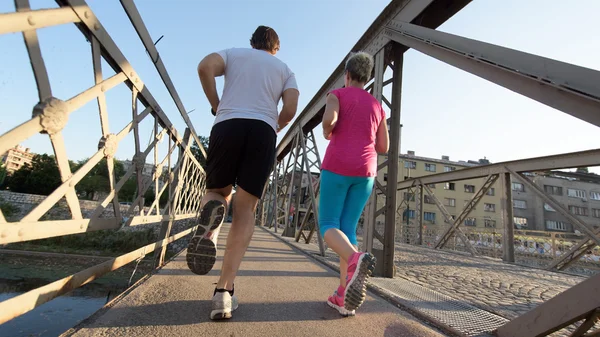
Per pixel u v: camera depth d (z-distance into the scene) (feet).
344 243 5.72
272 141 5.84
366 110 6.56
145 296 6.29
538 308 5.08
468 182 136.05
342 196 6.39
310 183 24.20
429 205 129.70
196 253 5.15
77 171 4.85
